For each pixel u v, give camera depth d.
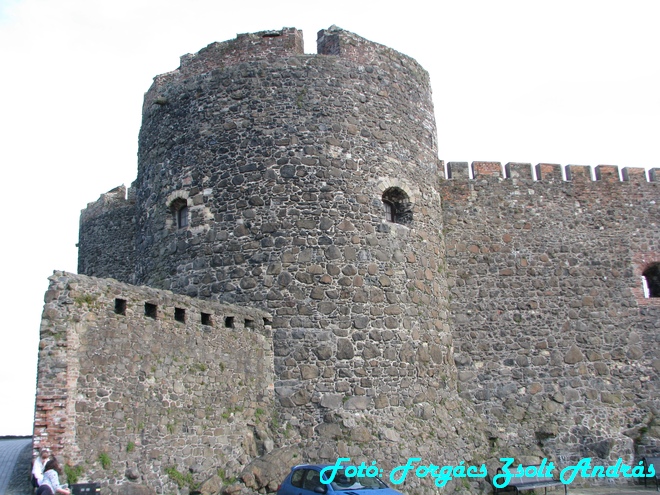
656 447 20.56
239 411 14.80
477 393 20.64
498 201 22.92
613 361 21.92
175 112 18.98
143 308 12.83
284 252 16.77
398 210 18.98
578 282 22.58
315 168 17.47
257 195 17.28
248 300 16.58
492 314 21.64
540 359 21.42
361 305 16.84
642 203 24.03
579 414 20.95
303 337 16.25
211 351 14.35
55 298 11.26
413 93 20.08
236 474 14.15
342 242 17.12
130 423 12.09
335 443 15.33
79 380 11.29
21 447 16.28
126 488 11.64
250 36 18.81
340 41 18.94
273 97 18.05
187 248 17.62
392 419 16.31
